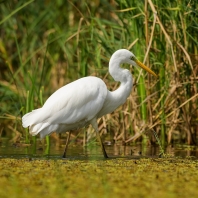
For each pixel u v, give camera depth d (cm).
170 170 966
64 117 1133
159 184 841
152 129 1283
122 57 1202
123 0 1346
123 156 1184
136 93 1414
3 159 1082
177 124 1445
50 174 912
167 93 1389
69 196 755
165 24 1362
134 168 983
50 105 1131
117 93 1199
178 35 1345
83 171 942
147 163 1050
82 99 1137
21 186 820
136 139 1453
